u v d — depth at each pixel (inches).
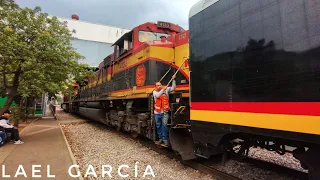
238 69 137.5
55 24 373.7
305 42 102.7
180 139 228.7
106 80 466.0
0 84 436.1
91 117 587.5
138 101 328.8
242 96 133.3
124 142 337.1
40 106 849.5
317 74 96.8
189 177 194.5
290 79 107.7
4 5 333.4
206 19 169.5
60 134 413.1
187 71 250.1
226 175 181.8
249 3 133.6
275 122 113.1
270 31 119.6
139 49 308.2
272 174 191.8
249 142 168.7
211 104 158.7
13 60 326.3
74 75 396.8
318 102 95.5
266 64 120.2
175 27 359.6
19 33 332.2
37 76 347.9
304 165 126.6
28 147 300.8
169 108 236.4
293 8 109.3
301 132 101.1
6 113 356.8
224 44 150.3
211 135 158.7
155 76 275.6
